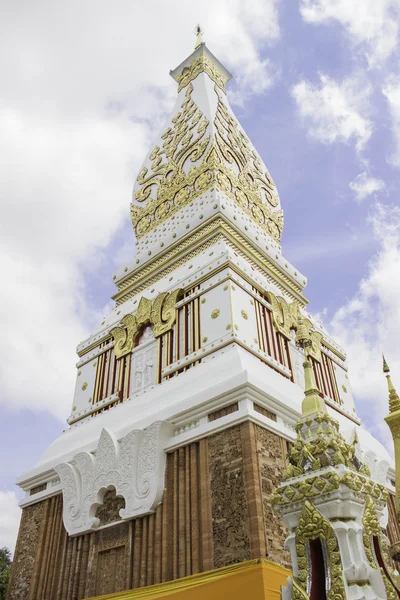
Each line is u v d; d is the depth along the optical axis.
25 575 15.01
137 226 23.30
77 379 19.30
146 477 12.85
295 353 17.50
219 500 11.45
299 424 6.77
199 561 11.05
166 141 24.86
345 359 20.80
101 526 13.63
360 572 5.34
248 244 19.64
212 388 12.72
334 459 6.02
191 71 27.20
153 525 12.37
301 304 21.31
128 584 12.02
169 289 17.64
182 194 21.72
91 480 14.27
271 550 10.42
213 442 12.29
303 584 5.57
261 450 11.77
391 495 15.88
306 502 5.81
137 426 14.04
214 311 15.52
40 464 16.88
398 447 7.19
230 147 23.08
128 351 17.75
